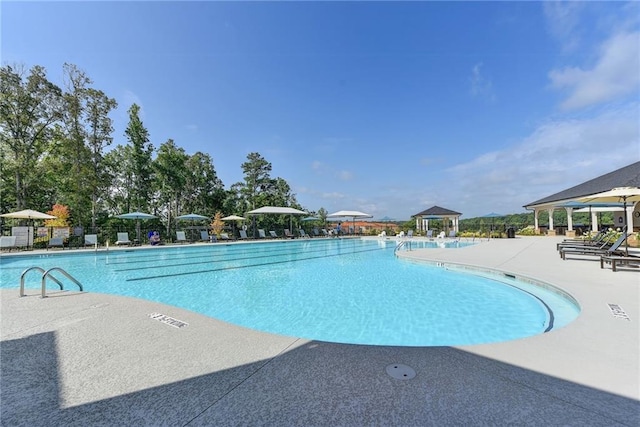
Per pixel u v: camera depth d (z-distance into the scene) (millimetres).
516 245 16281
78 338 3107
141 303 4602
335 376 2238
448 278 8586
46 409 1851
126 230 20500
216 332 3270
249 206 30234
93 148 19062
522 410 1780
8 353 2732
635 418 1691
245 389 2066
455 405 1837
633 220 18891
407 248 17094
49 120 17688
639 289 5309
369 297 6535
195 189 28031
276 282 8281
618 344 2826
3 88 16156
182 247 16875
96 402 1926
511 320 4980
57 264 11398
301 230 28500
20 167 16797
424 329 4609
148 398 1968
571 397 1919
